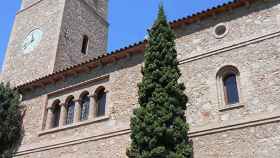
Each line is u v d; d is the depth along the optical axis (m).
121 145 17.67
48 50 28.72
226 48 16.80
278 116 14.05
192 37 18.20
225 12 17.61
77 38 31.05
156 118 13.78
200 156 15.14
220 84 16.34
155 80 14.99
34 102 23.02
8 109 22.19
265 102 14.65
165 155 12.91
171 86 14.61
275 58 15.24
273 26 15.91
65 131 20.28
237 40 16.62
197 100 16.47
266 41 15.83
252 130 14.41
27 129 22.19
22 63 30.22
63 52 28.78
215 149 14.91
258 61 15.63
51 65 27.33
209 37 17.61
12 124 22.08
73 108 21.19
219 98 15.98
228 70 16.45
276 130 13.88
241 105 15.12
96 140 18.73
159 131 13.34
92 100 20.23
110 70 20.45
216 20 17.77
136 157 13.62
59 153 19.73
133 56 19.88
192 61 17.61
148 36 17.02
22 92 24.14
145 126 13.70
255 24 16.47
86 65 21.16
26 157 21.08
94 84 20.80
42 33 30.58
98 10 35.66
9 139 21.77
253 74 15.51
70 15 31.05
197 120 16.00
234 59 16.34
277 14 16.06
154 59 15.61
